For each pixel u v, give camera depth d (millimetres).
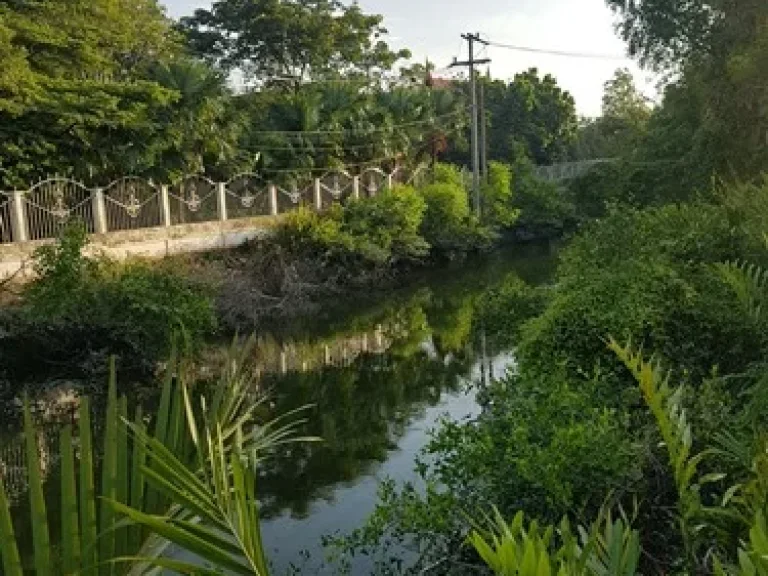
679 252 7348
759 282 6340
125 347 12086
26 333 11711
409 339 15500
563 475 4203
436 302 20281
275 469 8047
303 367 13234
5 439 9391
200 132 21141
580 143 52594
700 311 6141
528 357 6422
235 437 2023
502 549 1582
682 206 8703
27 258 14203
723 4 14625
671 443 2604
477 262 28141
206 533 1612
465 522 4668
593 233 8711
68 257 12398
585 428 4359
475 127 28891
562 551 1777
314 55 36312
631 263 7070
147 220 18609
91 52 19062
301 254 20562
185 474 1664
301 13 35750
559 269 9664
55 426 9797
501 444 4969
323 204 24391
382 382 11898
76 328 11844
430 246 25812
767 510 2385
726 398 4566
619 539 1951
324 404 10680
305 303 19047
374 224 22938
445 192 27016
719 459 3859
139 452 1712
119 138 18953
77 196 17875
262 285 18766
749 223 7152
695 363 5945
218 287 16422
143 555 1731
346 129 28047
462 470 4906
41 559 1617
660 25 17828
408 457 8227
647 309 6055
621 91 44188
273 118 26812
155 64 22047
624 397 5254
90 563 1627
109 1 20188
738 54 13984
